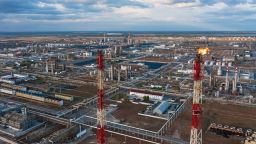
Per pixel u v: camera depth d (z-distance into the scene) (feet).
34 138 317.83
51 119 376.07
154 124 364.17
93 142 305.73
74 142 304.71
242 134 331.98
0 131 338.54
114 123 364.17
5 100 472.03
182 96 500.33
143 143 305.94
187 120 376.68
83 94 513.04
